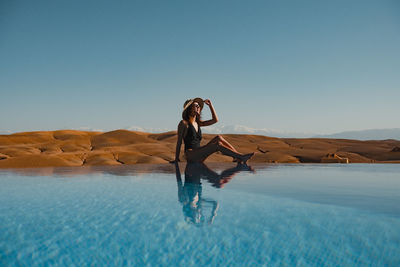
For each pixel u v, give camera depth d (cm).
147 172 618
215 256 176
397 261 166
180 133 782
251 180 477
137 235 210
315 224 228
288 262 166
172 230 219
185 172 609
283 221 236
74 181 477
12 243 196
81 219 249
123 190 385
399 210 266
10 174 597
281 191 365
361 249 181
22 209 283
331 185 419
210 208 282
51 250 185
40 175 574
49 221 244
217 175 546
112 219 248
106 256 176
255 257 172
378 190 372
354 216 248
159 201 315
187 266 164
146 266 164
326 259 169
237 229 219
